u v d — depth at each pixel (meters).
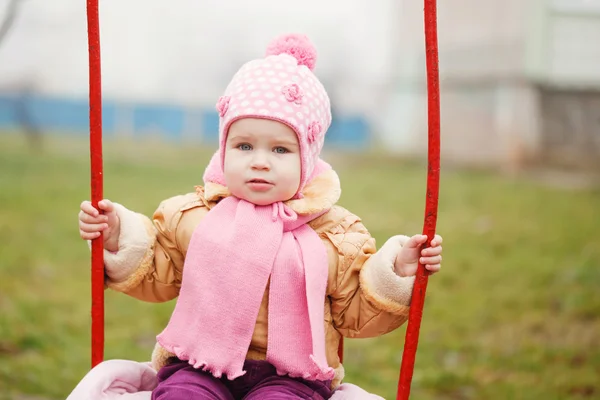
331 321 2.30
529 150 14.64
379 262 2.17
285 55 2.33
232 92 2.25
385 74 20.22
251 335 2.15
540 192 12.21
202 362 2.14
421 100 18.56
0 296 5.86
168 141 23.33
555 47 14.39
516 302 6.28
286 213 2.24
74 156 16.12
